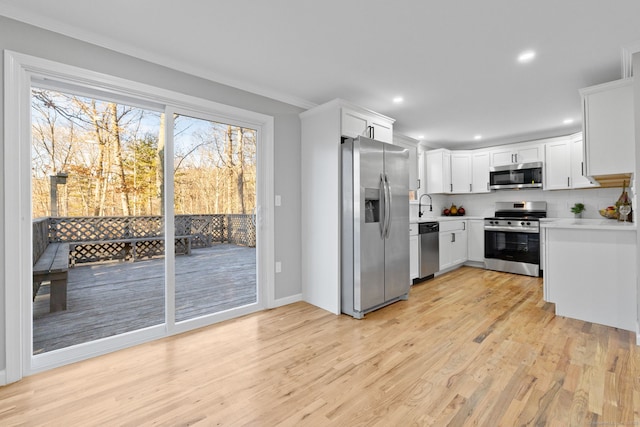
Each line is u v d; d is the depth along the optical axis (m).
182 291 3.59
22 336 1.91
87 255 4.51
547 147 4.65
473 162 5.38
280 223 3.24
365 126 3.28
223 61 2.49
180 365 2.05
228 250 4.11
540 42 2.20
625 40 2.16
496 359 2.09
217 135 2.92
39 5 1.79
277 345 2.34
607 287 2.65
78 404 1.64
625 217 3.29
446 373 1.92
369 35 2.12
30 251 1.96
